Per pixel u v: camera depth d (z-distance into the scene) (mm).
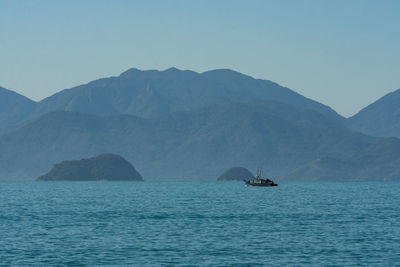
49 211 191875
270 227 138625
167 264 90625
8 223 148500
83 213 182375
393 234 123938
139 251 101375
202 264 90812
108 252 100375
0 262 92000
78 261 92750
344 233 126062
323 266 89438
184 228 136000
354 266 89312
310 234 124375
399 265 90062
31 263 91375
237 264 90812
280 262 92312
